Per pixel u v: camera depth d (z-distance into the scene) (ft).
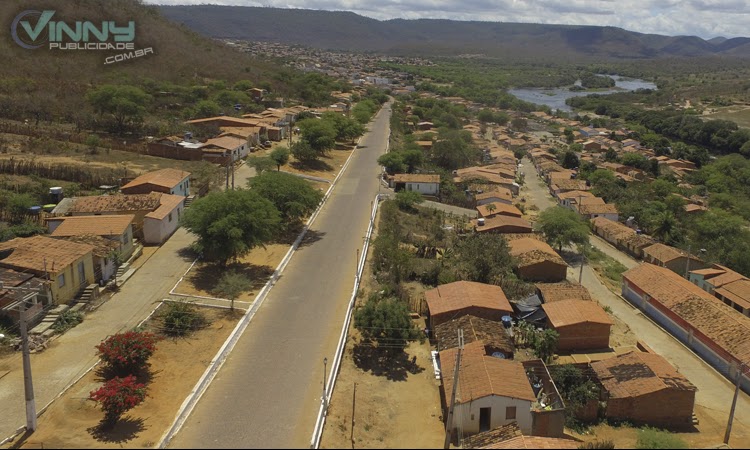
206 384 121.49
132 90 325.21
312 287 171.94
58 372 121.70
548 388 128.26
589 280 215.92
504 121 643.45
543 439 102.22
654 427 123.95
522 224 245.86
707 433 124.26
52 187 209.87
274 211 185.98
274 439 105.91
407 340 143.95
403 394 127.44
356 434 110.93
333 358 134.51
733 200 354.95
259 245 178.91
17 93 336.90
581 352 152.56
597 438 118.83
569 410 124.47
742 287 198.70
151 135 321.11
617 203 325.62
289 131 389.19
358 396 123.34
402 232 229.04
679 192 371.15
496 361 128.26
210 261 182.70
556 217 240.94
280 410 114.52
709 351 158.20
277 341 140.56
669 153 530.68
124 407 105.40
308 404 117.08
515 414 116.98
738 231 283.79
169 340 136.46
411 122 537.65
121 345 119.96
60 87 365.40
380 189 293.02
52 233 168.96
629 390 126.82
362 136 440.04
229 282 152.97
